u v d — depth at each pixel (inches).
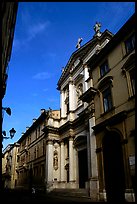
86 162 916.0
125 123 577.6
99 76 767.1
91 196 676.7
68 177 1051.9
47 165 1141.7
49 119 1231.5
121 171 580.1
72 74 1191.6
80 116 968.3
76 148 1005.2
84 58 1050.1
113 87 667.4
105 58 741.9
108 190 623.5
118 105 628.7
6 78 531.8
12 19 399.9
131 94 584.4
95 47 958.4
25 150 1790.1
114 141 636.1
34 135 1622.8
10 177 2138.3
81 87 1083.3
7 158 2504.9
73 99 1142.3
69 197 796.0
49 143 1174.3
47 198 791.1
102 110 714.8
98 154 693.9
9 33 440.8
